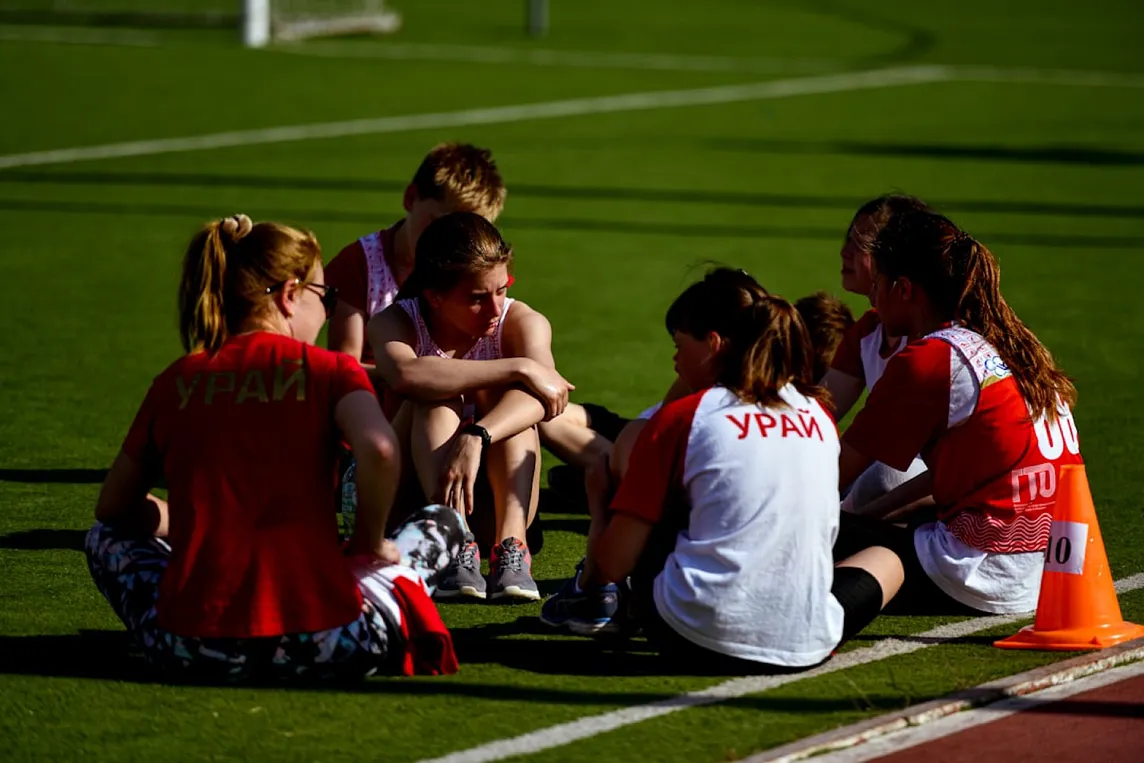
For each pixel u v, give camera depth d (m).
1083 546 16.30
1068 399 17.23
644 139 71.31
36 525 20.94
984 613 17.36
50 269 41.03
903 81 97.62
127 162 59.88
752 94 89.81
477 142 68.44
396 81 89.31
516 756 13.37
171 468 14.76
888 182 60.19
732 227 50.19
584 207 53.41
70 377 30.11
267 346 14.82
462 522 16.16
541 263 43.53
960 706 14.55
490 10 137.25
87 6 120.38
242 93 81.25
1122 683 15.30
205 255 14.82
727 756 13.27
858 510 19.05
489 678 15.36
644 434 15.21
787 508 14.97
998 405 16.59
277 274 14.88
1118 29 134.38
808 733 13.84
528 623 17.30
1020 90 94.25
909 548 17.06
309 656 14.70
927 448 17.03
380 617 14.95
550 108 80.88
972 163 65.62
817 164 64.81
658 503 15.10
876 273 17.48
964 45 120.06
